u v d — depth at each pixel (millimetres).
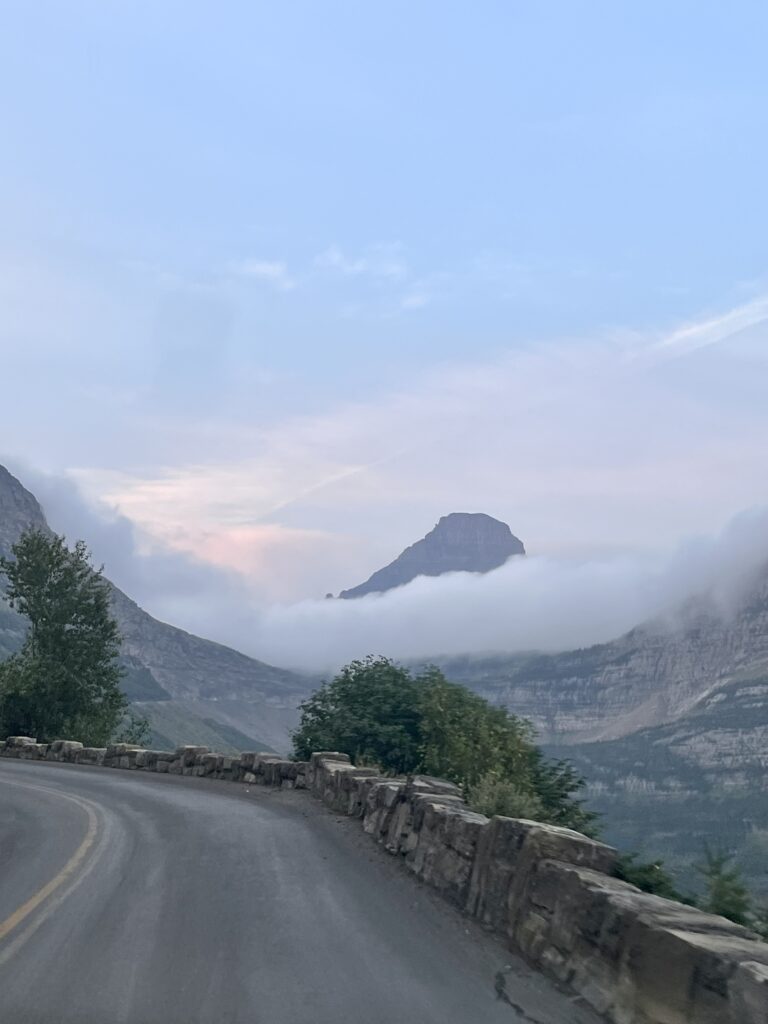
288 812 18953
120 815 19062
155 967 8203
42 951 8734
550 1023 6781
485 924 9625
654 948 6438
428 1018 6914
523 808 15211
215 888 11625
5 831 17266
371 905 10609
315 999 7348
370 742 24734
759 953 5879
